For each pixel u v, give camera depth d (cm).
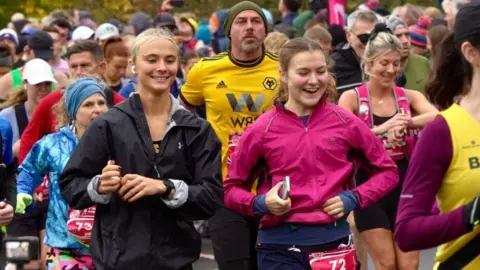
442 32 2347
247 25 1692
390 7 4834
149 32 1286
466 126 973
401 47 1694
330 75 1457
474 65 977
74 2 5175
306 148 1376
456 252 1001
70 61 2148
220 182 1288
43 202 1733
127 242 1260
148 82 1276
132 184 1231
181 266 1275
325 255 1368
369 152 1401
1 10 5003
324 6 3566
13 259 1015
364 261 1850
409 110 1708
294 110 1396
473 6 971
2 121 1579
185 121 1283
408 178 989
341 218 1375
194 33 3922
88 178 1284
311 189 1369
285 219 1370
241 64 1714
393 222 1648
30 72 2067
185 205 1260
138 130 1275
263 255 1391
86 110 1558
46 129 1825
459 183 973
